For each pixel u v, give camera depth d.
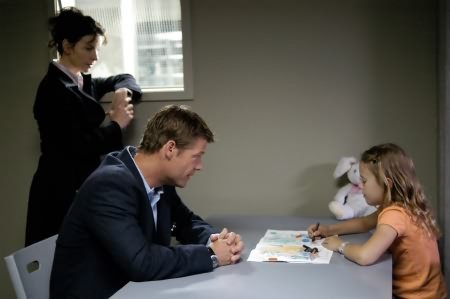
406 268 1.62
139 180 1.50
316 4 2.34
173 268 1.36
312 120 2.39
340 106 2.36
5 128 2.67
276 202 2.46
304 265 1.45
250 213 2.49
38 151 2.64
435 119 2.27
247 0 2.40
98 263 1.46
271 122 2.43
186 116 1.50
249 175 2.48
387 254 1.56
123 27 2.57
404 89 2.29
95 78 2.51
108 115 2.43
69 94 2.16
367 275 1.36
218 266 1.45
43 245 1.59
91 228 1.41
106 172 1.45
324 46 2.35
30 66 2.62
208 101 2.48
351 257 1.49
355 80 2.33
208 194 2.53
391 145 1.77
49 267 1.60
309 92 2.38
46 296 1.57
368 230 1.85
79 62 2.25
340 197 2.20
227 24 2.43
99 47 2.36
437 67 2.20
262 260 1.50
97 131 2.24
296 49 2.38
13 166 2.68
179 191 2.55
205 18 2.45
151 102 2.53
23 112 2.64
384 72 2.30
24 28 2.60
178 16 2.51
